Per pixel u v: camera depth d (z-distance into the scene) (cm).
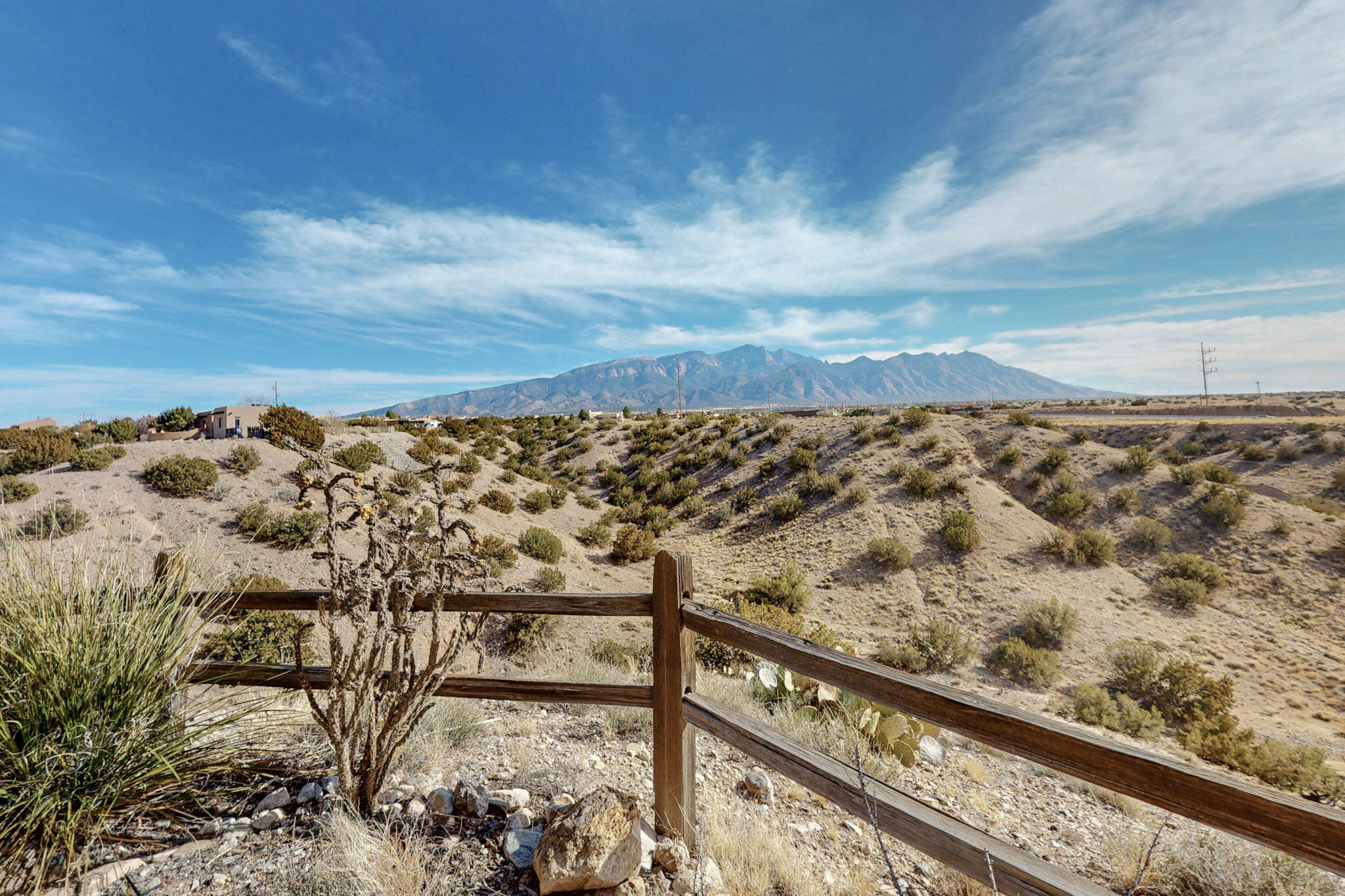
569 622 1555
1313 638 2206
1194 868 269
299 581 1473
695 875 207
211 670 274
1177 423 5566
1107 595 2541
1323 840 91
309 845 215
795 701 477
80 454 2028
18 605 233
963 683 1936
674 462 4819
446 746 315
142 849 215
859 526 3219
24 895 192
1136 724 1495
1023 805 387
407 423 4562
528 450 5369
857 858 258
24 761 206
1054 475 3488
